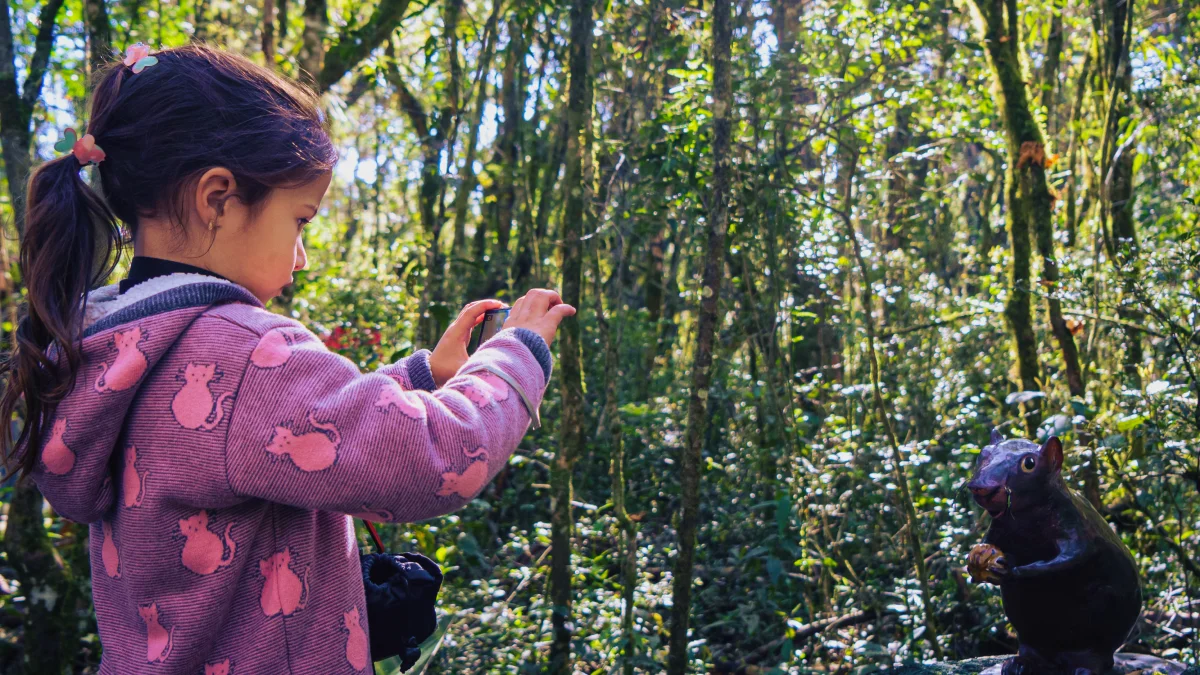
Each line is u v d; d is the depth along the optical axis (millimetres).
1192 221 3377
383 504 937
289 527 1017
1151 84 4328
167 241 1019
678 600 2717
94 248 980
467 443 967
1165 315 2723
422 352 1269
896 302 5156
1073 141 4840
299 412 926
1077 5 5184
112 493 981
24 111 2664
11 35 2686
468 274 4281
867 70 3916
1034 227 3471
